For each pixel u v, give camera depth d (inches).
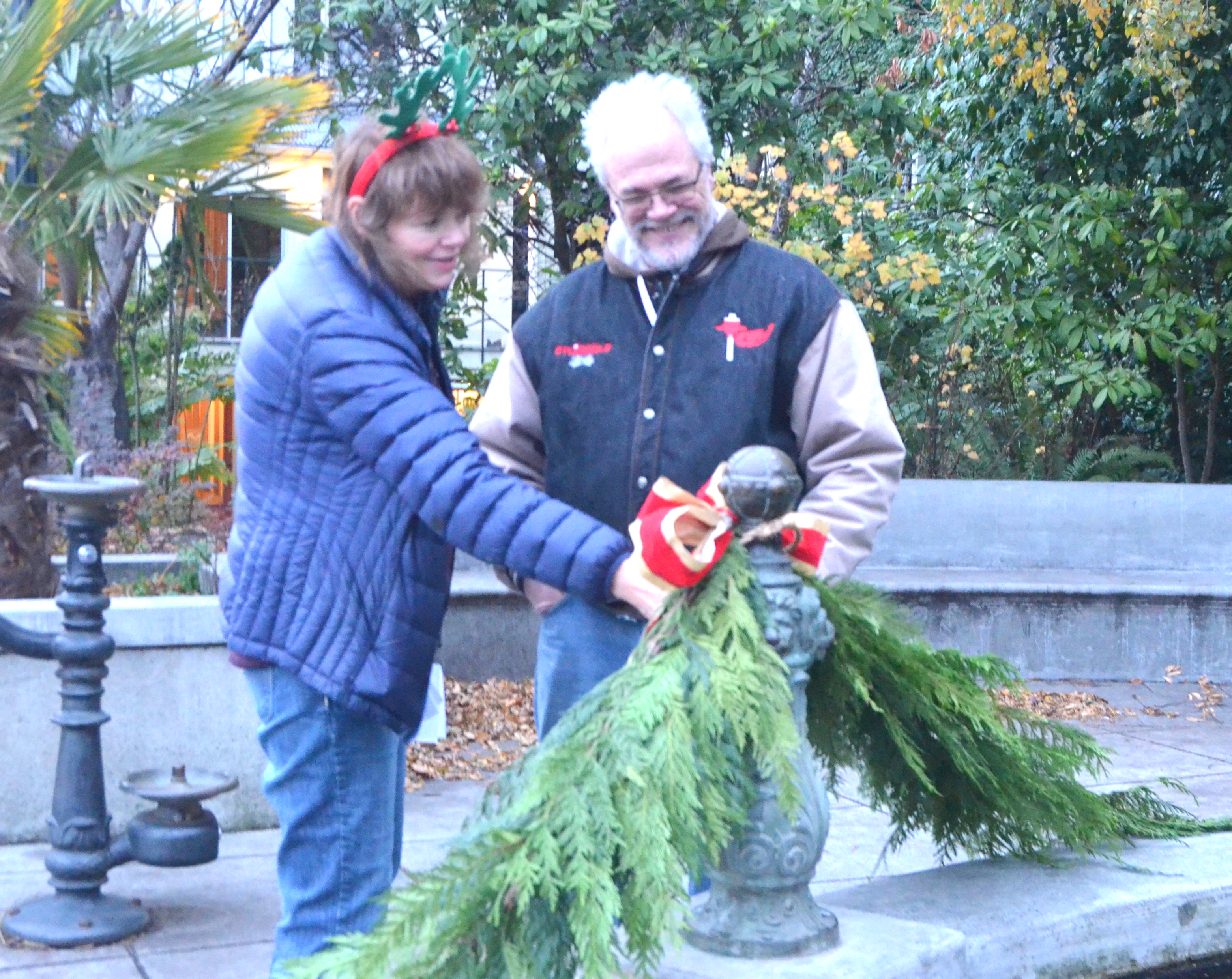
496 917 62.6
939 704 83.1
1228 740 223.6
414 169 73.0
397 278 76.5
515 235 350.9
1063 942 82.0
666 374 92.6
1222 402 410.9
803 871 72.1
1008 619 274.1
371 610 74.9
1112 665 274.2
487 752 205.9
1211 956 88.4
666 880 62.2
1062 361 366.6
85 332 325.4
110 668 156.4
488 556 71.6
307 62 356.5
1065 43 356.5
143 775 129.9
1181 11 302.7
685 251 90.8
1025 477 381.1
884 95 336.5
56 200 215.5
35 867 147.3
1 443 171.5
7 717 154.9
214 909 135.9
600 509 94.7
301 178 324.8
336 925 78.2
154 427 379.2
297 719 76.6
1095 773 92.0
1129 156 365.1
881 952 73.2
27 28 197.5
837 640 77.6
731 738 69.7
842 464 91.8
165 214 381.7
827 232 330.0
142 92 244.7
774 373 92.5
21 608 155.1
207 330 431.8
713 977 69.5
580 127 303.3
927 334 369.1
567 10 303.4
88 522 128.2
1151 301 339.6
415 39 338.0
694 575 68.5
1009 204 349.4
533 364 98.5
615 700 68.3
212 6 346.6
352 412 72.6
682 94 90.2
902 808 92.1
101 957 123.0
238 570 76.7
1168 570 313.6
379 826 79.1
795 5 299.7
